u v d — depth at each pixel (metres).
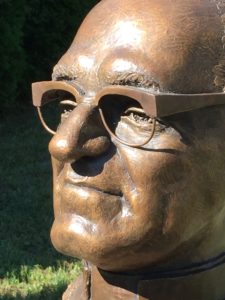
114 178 1.62
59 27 9.20
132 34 1.63
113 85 1.60
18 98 9.12
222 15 1.66
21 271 4.45
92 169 1.63
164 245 1.63
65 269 4.50
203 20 1.64
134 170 1.59
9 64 8.30
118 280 1.75
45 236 4.96
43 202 5.62
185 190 1.61
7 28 8.14
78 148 1.60
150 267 1.71
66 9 9.23
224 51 1.63
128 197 1.61
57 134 1.63
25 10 8.38
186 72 1.59
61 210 1.70
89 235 1.63
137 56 1.60
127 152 1.60
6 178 6.29
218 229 1.75
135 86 1.60
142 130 1.60
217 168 1.65
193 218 1.65
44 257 4.66
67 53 1.75
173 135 1.59
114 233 1.62
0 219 5.26
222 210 1.73
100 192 1.63
